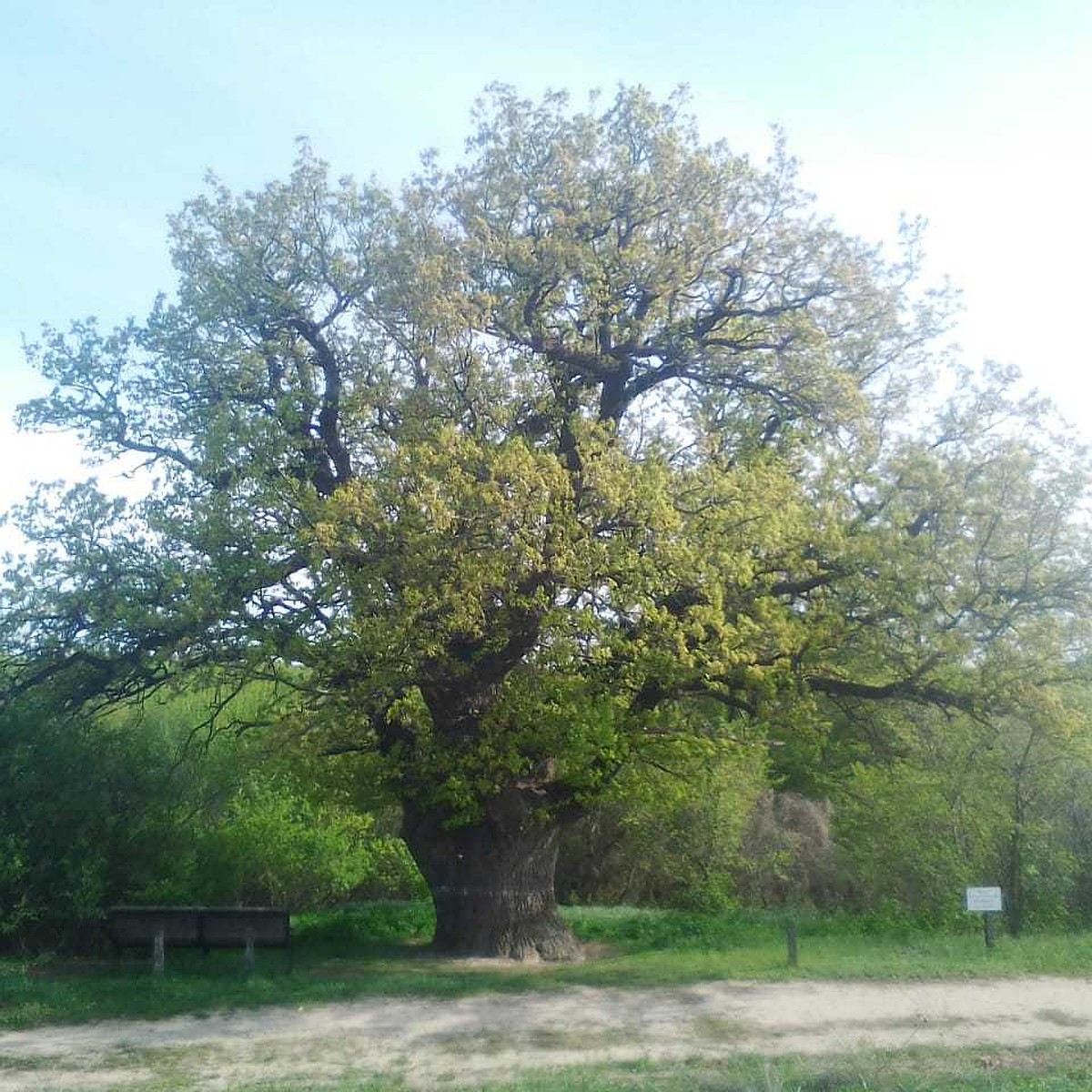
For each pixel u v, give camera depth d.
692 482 16.34
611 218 18.97
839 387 18.06
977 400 17.09
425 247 18.16
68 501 16.52
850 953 17.44
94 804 17.45
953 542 15.92
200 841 20.94
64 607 16.30
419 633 15.26
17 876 16.42
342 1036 12.29
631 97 19.47
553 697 17.14
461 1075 10.65
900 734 20.11
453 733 17.50
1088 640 16.06
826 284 19.41
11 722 17.14
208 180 19.00
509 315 18.42
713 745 18.72
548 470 15.39
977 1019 12.77
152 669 17.17
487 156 19.30
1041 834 21.55
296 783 20.75
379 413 18.50
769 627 15.82
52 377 17.81
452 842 18.33
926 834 21.70
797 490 16.83
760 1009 13.32
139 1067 11.13
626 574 15.56
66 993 14.26
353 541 15.25
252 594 16.36
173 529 16.02
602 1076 10.44
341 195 19.11
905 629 16.84
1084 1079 10.15
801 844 29.23
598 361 18.73
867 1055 11.09
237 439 16.50
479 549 15.30
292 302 18.19
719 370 19.36
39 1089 10.29
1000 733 20.75
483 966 16.77
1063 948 17.11
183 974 16.02
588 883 31.95
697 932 21.11
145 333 18.28
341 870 23.98
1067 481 16.22
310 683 16.97
